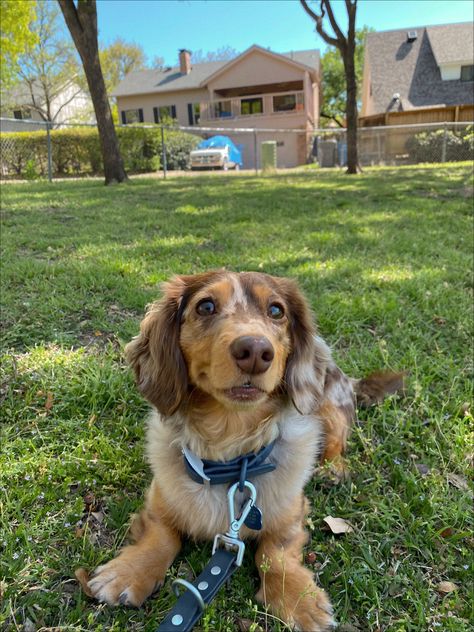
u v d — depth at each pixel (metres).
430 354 0.69
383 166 4.31
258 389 0.33
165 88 7.67
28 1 4.75
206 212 1.65
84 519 0.41
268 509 0.38
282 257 1.08
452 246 1.19
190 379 0.39
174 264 0.99
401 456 0.50
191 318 0.38
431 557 0.38
